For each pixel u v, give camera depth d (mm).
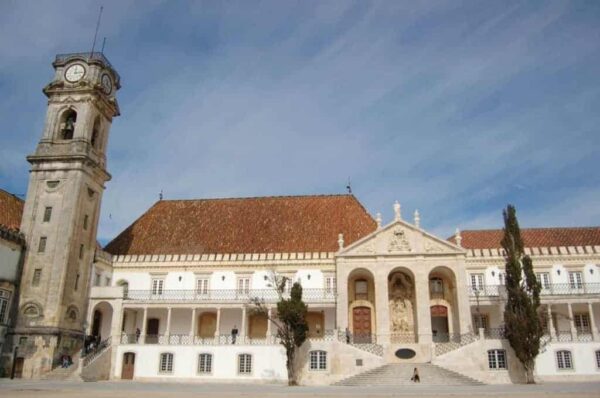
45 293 49719
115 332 52906
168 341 51531
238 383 47531
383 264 52719
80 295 52969
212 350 49938
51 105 57062
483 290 54906
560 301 50312
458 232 53094
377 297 51844
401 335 52938
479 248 58750
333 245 58875
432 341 49594
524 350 42344
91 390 32469
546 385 38531
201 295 56875
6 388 33562
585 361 46031
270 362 48625
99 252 56969
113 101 60562
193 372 49469
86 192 55094
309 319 55906
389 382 41688
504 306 50562
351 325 54781
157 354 50500
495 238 60188
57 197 53125
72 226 52031
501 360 43938
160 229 64375
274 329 54906
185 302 54562
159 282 58750
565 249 54750
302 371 45188
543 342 46000
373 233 53625
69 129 57375
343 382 42938
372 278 56062
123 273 59438
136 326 57812
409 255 52625
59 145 55281
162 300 54625
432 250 52500
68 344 50000
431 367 44156
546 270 54531
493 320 54906
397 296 55625
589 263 54000
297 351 45781
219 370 49156
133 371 50312
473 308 54844
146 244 62344
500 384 41188
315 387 39438
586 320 52875
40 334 48062
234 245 60531
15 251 50531
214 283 57750
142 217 66750
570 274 54125
